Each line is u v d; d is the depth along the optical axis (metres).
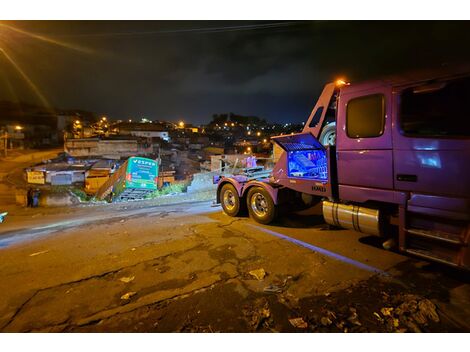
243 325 2.83
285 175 5.84
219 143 75.69
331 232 5.58
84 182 37.06
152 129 68.06
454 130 3.27
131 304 3.21
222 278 3.77
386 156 3.88
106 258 4.62
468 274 3.71
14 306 3.25
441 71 3.36
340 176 4.53
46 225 9.39
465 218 3.19
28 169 38.84
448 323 2.80
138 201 15.73
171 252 4.78
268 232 5.71
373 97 4.00
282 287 3.50
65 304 3.26
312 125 5.20
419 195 3.57
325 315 2.95
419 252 3.60
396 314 2.93
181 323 2.88
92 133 75.75
